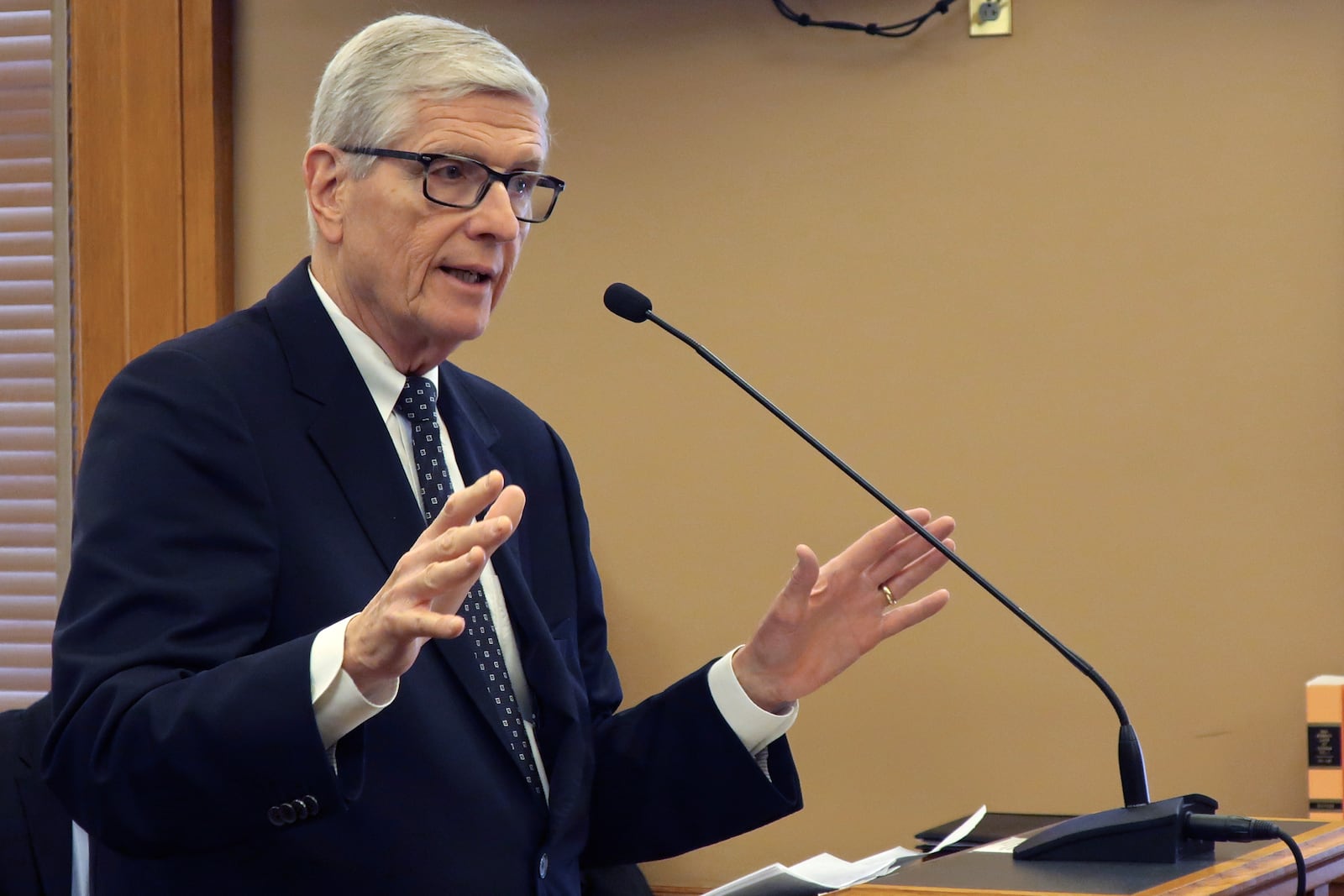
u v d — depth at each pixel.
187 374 5.46
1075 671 10.42
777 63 10.93
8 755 7.08
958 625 10.60
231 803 4.62
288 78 11.62
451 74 5.70
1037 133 10.55
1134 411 10.38
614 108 11.18
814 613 6.07
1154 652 10.32
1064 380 10.49
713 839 6.24
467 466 6.21
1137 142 10.40
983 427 10.60
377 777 5.28
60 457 11.79
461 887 5.32
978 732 10.56
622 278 11.16
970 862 5.54
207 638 5.03
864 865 6.18
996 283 10.59
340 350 5.84
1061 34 10.50
